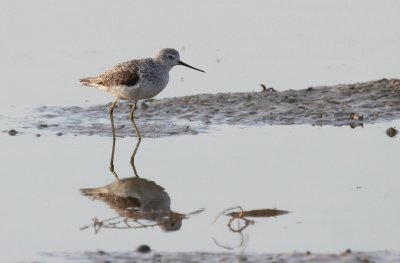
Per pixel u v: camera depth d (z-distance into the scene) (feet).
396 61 69.36
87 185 43.65
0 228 36.73
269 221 37.09
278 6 84.94
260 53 72.54
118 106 61.57
